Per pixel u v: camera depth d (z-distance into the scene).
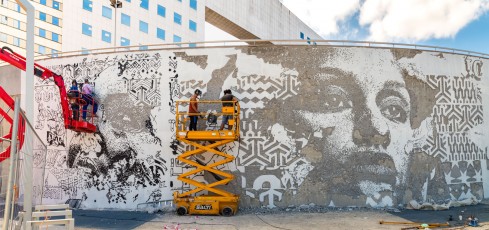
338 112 13.95
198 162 13.70
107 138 14.41
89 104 14.37
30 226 6.55
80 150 14.59
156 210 13.27
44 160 11.76
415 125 14.35
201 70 14.27
